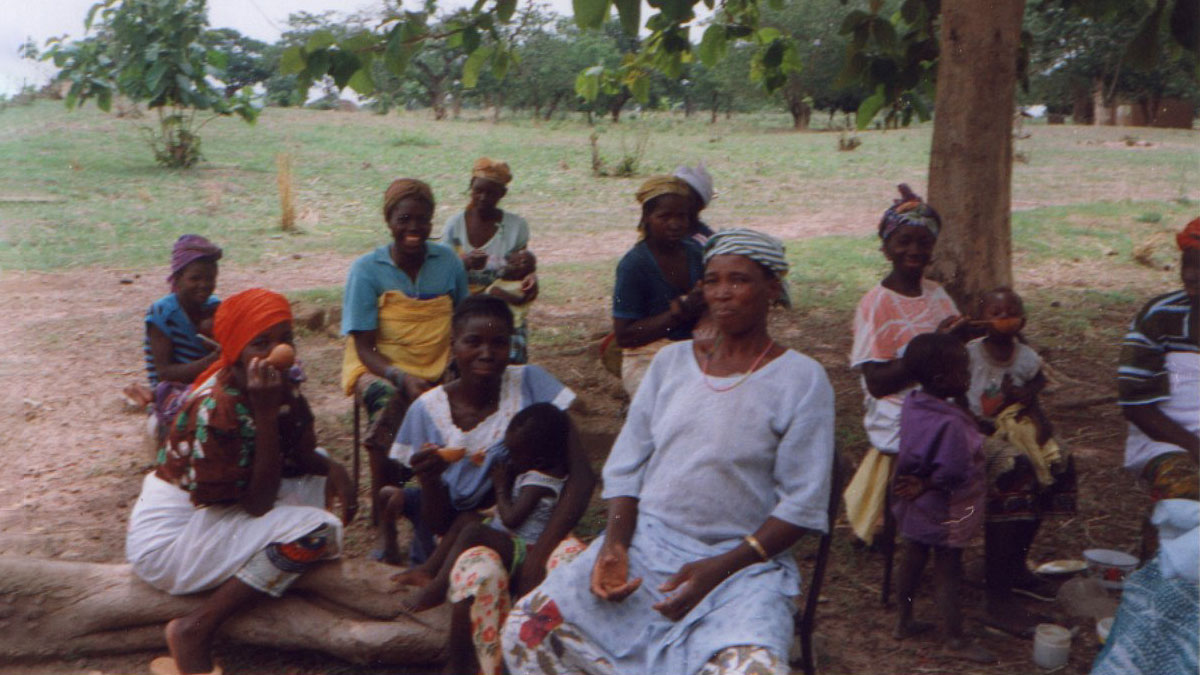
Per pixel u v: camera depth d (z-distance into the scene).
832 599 4.45
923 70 7.48
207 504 3.82
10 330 9.57
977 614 4.29
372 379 4.95
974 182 6.38
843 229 15.96
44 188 17.52
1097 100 36.97
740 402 3.30
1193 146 27.95
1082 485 5.64
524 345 5.74
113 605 3.92
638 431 3.49
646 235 4.96
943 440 3.90
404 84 48.34
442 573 3.78
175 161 20.48
